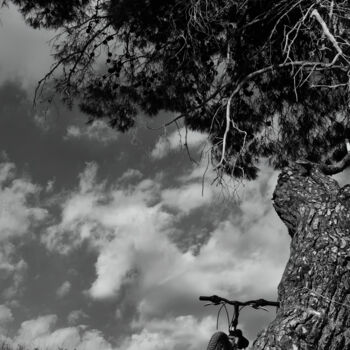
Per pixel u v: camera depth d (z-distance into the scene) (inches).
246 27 448.1
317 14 397.4
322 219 288.7
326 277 268.5
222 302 271.6
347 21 413.7
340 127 501.7
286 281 278.4
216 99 484.1
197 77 488.1
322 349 251.6
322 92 477.7
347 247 275.7
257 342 257.8
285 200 312.0
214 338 253.8
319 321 255.6
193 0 438.0
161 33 474.3
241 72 462.3
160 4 458.0
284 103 489.4
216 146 429.4
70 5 519.5
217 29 463.8
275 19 442.3
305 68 425.7
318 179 316.5
